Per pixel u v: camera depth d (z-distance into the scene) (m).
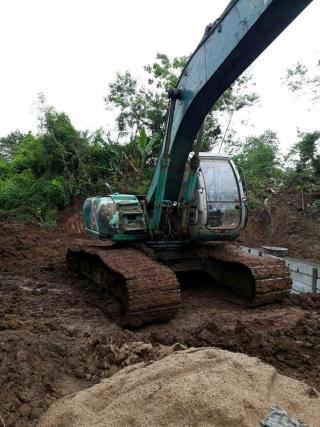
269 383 3.20
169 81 19.38
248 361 3.50
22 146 22.84
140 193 16.39
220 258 6.89
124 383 3.42
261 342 4.82
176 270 6.99
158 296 5.62
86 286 7.61
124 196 7.32
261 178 17.92
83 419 3.05
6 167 21.06
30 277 8.67
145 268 5.93
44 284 7.94
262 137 20.47
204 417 2.75
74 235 14.88
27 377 3.82
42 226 15.80
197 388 2.96
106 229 6.92
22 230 14.41
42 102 18.95
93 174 18.48
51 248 11.81
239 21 4.49
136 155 18.62
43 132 18.69
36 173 19.70
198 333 5.30
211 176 6.91
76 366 4.23
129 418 2.88
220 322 5.86
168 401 2.89
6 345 4.29
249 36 4.43
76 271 8.39
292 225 14.41
